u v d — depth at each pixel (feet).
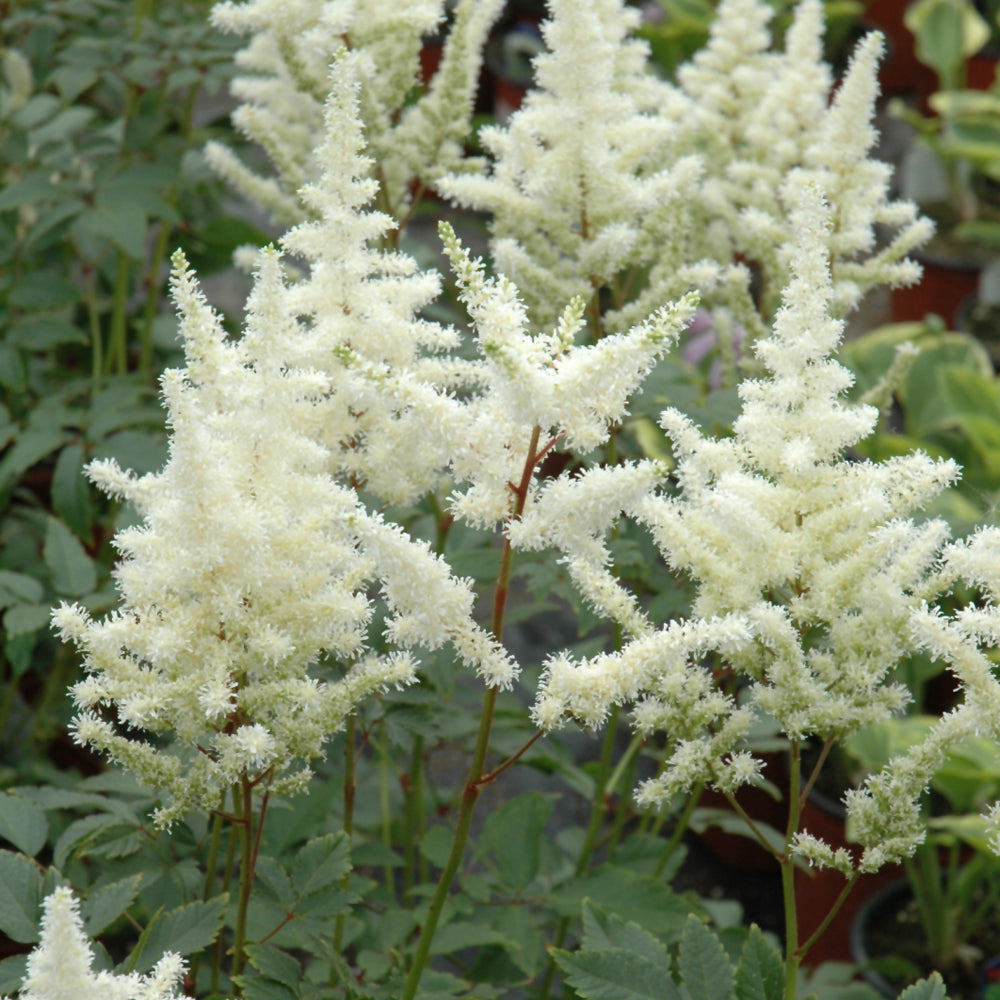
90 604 4.59
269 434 3.82
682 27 10.49
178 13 5.85
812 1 5.08
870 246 4.80
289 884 4.01
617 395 3.67
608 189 4.54
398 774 5.09
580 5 4.40
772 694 3.85
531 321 4.62
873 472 3.87
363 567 3.84
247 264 4.94
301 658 3.83
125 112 6.30
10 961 3.79
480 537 4.85
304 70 4.75
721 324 5.01
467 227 10.27
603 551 3.72
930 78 12.64
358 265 4.08
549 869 4.75
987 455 6.70
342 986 4.19
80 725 3.74
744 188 5.12
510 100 11.62
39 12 6.06
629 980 3.83
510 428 3.69
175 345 6.61
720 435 4.85
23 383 5.33
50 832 4.99
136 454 4.99
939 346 7.34
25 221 5.89
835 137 4.76
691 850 6.56
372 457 4.17
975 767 5.29
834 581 3.83
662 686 3.87
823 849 3.83
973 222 10.89
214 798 3.81
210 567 3.73
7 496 6.17
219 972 4.27
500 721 4.97
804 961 5.81
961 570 3.77
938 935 5.41
